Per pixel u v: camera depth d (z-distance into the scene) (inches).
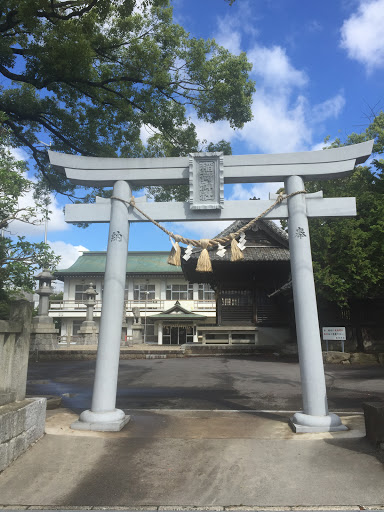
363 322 703.1
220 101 491.8
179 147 544.1
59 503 134.9
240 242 241.8
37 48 398.6
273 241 831.1
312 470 157.5
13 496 138.9
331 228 681.6
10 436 163.0
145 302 1702.8
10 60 419.5
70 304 1717.5
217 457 171.9
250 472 157.0
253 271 842.2
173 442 191.2
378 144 889.5
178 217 246.1
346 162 239.0
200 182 246.5
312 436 199.2
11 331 181.9
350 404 312.3
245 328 820.6
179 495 140.1
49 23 432.5
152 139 520.7
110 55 471.5
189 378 480.4
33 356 754.8
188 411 273.1
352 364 617.3
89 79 447.8
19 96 478.0
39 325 823.1
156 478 152.7
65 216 252.4
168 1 427.5
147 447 184.1
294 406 307.1
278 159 244.5
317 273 641.0
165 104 502.9
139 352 768.9
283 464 163.9
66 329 1731.1
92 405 221.3
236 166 246.5
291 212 239.9
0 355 177.3
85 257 1907.0
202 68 481.1
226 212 244.1
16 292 420.8
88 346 979.3
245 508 131.3
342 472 154.5
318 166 241.6
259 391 383.2
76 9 383.9
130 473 156.9
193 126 542.0
